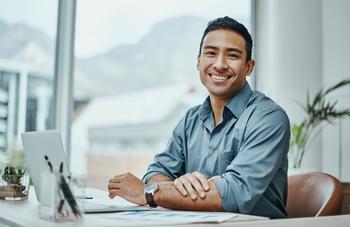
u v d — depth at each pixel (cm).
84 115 330
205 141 164
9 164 157
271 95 369
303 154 345
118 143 485
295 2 366
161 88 438
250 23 398
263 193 137
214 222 100
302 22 367
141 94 482
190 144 169
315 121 346
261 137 140
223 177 131
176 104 345
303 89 362
